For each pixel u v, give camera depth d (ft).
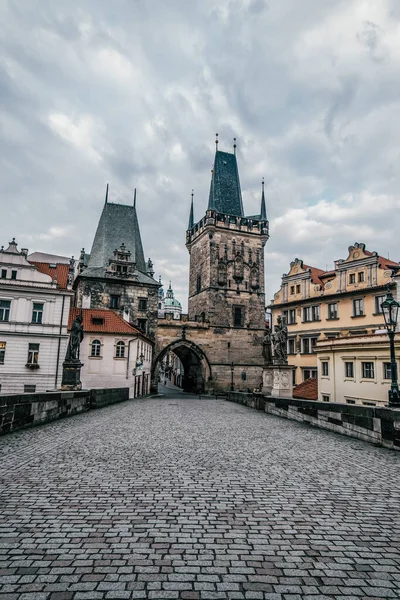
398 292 125.59
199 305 234.58
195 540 17.85
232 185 255.29
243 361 221.25
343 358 114.11
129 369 151.84
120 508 21.59
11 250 142.00
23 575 14.62
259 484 26.73
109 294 201.36
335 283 152.66
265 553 16.80
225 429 53.47
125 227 225.15
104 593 13.66
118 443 40.73
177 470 29.91
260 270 234.79
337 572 15.42
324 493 25.18
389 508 22.61
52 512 20.77
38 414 53.67
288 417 67.82
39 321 140.46
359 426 46.47
